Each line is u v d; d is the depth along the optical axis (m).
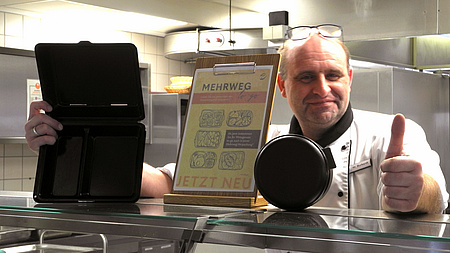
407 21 2.45
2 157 3.98
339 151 1.68
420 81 3.67
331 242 0.79
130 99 1.15
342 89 1.54
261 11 2.83
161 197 1.38
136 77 1.12
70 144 1.18
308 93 1.52
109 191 1.15
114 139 1.17
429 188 1.04
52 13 3.70
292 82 1.54
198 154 1.12
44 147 1.17
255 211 0.97
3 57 3.58
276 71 1.10
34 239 1.03
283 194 0.98
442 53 3.88
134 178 1.14
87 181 1.16
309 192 0.97
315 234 0.80
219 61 1.17
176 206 1.04
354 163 1.70
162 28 4.16
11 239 1.04
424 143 1.59
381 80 3.39
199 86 1.17
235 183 1.07
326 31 1.52
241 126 1.10
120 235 0.94
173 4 2.65
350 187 1.70
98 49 1.11
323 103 1.52
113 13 3.53
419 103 3.65
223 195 1.07
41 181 1.15
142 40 4.62
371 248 0.76
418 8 2.42
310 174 0.97
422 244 0.73
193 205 1.07
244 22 3.08
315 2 2.66
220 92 1.14
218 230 0.86
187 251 0.86
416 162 0.94
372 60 3.50
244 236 0.84
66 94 1.17
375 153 1.68
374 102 3.42
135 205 1.07
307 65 1.50
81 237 0.98
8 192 1.40
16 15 3.90
